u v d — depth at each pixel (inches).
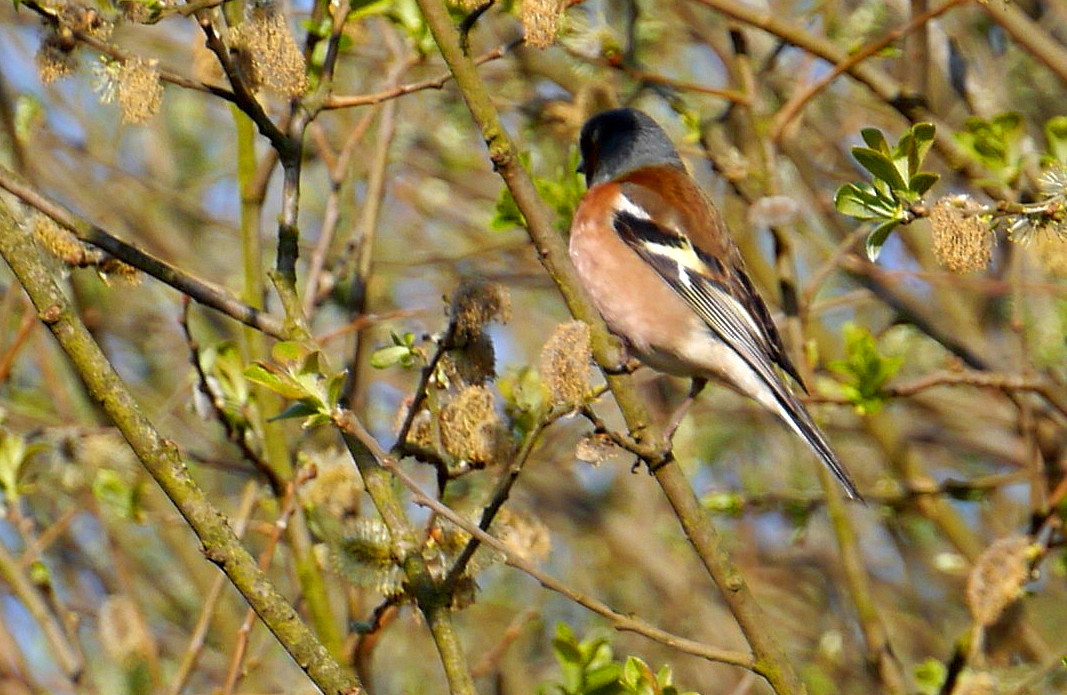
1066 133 362.9
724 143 504.7
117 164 638.5
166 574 605.6
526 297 656.4
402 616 588.1
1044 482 446.0
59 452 420.8
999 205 282.8
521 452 274.4
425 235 658.8
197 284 293.6
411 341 299.6
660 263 395.9
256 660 393.7
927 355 591.8
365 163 601.6
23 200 282.8
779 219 442.9
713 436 621.0
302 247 616.7
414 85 317.7
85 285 577.0
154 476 249.6
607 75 507.5
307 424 257.6
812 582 626.2
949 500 547.5
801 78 506.0
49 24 276.1
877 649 439.2
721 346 390.9
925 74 470.6
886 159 287.9
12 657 497.0
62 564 589.6
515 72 556.1
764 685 558.6
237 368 403.9
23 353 600.1
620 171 435.5
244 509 414.3
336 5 335.6
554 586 268.1
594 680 326.0
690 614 599.2
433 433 299.9
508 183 297.6
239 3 346.6
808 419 378.9
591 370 290.8
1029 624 496.1
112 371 248.4
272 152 422.0
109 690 538.3
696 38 558.3
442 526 292.5
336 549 297.3
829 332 608.7
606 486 650.2
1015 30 446.9
